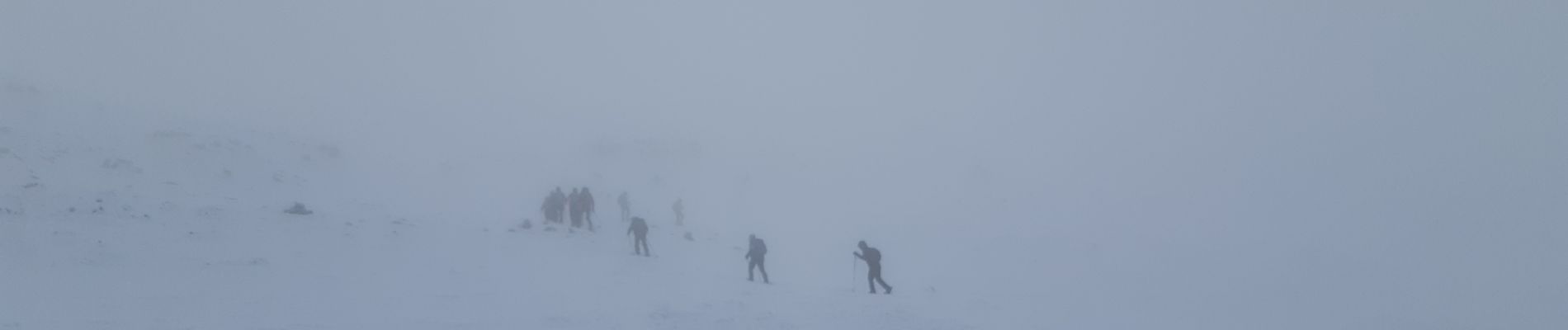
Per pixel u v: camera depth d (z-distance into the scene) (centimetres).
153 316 1232
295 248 1973
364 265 1834
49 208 2062
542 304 1511
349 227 2350
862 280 2531
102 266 1579
